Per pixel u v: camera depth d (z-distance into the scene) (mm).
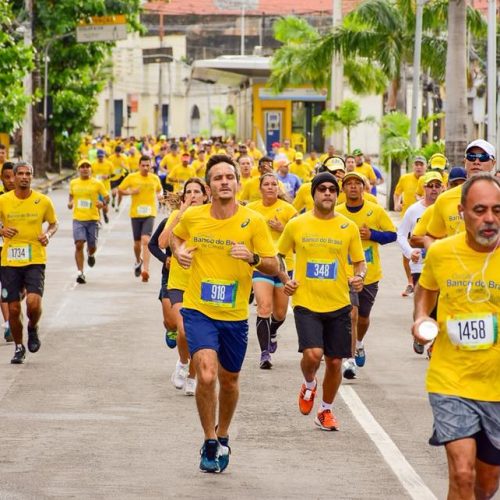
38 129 96938
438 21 70688
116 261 44969
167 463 16578
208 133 198000
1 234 24188
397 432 18609
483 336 12211
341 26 75312
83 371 23672
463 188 12172
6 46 56906
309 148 114312
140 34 98188
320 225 19172
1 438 17984
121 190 39344
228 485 15414
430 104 116125
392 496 14906
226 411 16500
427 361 25328
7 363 24516
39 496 14789
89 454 17031
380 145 71875
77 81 105438
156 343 27141
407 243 25359
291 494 14992
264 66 113000
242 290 16203
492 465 12289
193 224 16109
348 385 22531
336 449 17484
